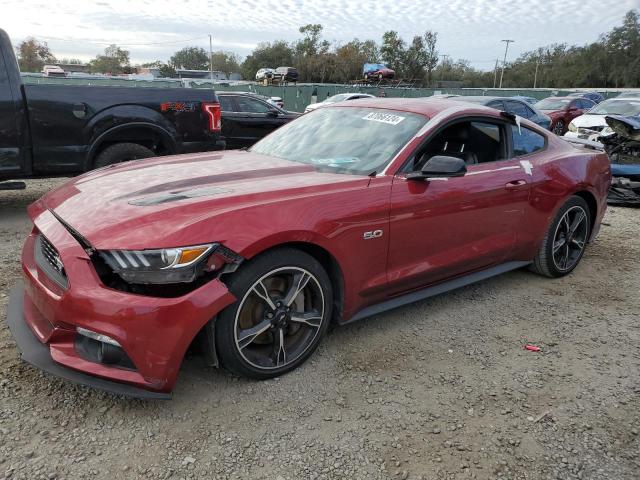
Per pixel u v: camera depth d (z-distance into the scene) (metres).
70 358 2.47
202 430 2.49
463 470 2.32
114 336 2.36
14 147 5.53
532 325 3.75
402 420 2.63
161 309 2.38
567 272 4.71
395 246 3.24
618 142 8.00
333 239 2.90
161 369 2.41
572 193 4.41
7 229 5.53
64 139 5.76
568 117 20.11
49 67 47.84
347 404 2.74
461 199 3.53
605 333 3.68
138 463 2.27
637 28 76.94
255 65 84.94
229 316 2.60
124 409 2.61
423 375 3.04
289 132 4.20
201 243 2.44
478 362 3.21
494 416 2.70
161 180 3.15
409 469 2.31
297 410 2.67
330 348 3.28
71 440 2.38
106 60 90.88
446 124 3.62
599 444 2.52
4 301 3.67
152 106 6.21
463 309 3.97
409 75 72.25
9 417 2.50
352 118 3.95
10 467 2.20
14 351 3.06
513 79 97.00
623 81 79.19
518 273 4.81
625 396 2.92
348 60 72.75
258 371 2.80
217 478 2.21
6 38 5.39
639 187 7.68
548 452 2.46
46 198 3.25
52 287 2.57
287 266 2.77
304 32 76.44
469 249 3.73
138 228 2.48
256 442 2.43
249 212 2.64
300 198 2.85
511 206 3.93
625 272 4.93
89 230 2.53
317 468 2.29
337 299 3.13
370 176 3.22
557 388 2.98
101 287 2.42
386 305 3.41
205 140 6.68
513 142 4.13
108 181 3.23
